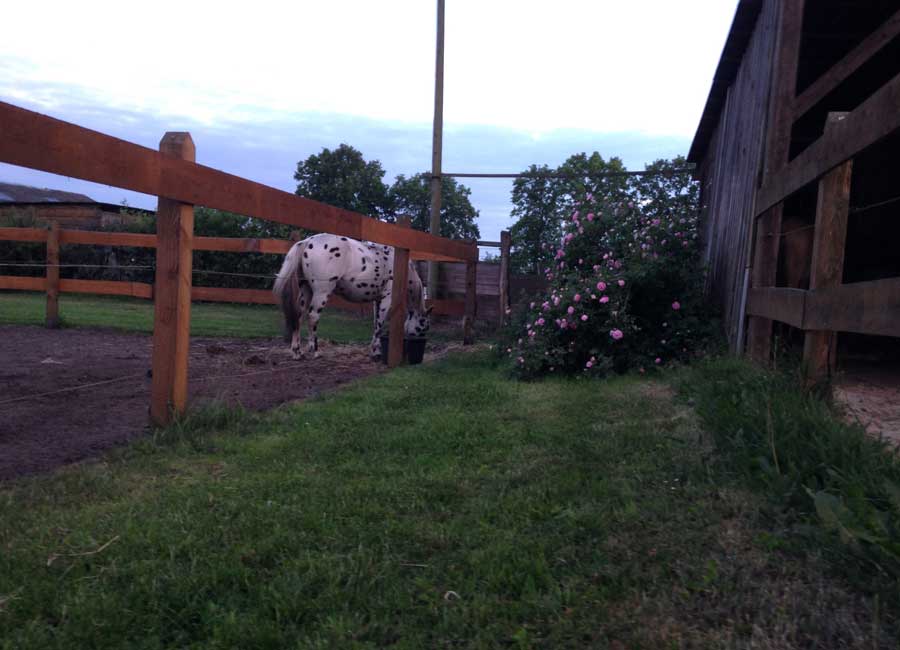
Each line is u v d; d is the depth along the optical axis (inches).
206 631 85.5
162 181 162.7
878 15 253.4
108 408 208.8
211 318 531.8
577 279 289.4
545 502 124.8
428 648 82.0
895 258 293.4
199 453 159.0
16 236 433.7
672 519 111.2
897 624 76.6
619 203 324.2
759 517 107.8
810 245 252.4
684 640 78.8
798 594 85.4
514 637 81.9
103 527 112.6
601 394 223.0
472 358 349.4
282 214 218.1
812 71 305.7
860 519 95.0
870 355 271.1
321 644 81.0
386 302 364.8
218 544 108.0
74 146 136.7
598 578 94.9
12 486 134.0
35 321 461.1
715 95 339.0
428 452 161.8
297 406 211.5
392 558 103.9
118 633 83.7
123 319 485.7
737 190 272.1
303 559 102.8
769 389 155.9
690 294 289.9
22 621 85.6
